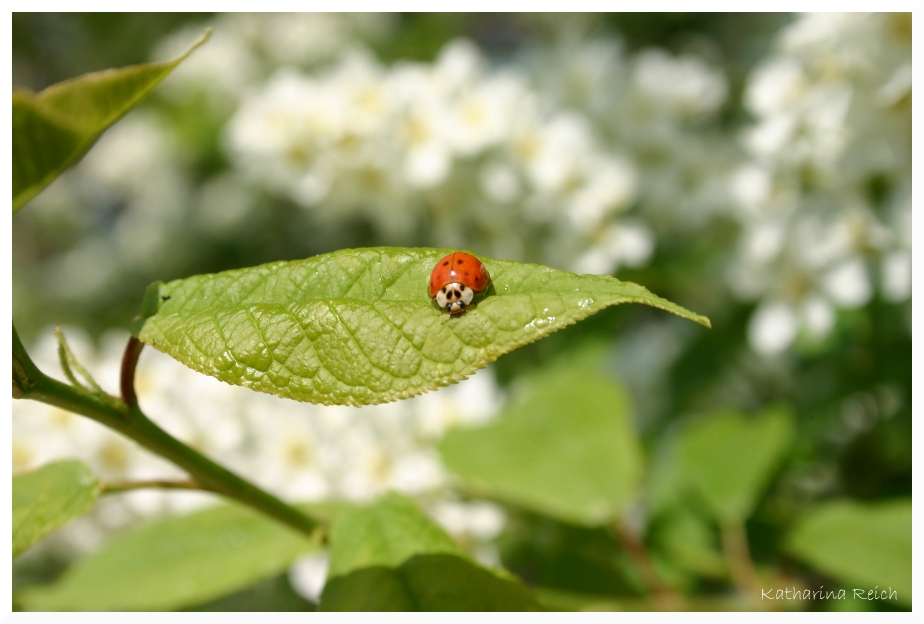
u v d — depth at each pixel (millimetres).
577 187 398
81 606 240
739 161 409
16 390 193
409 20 664
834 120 330
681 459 314
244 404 308
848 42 317
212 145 657
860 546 268
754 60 491
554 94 429
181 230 708
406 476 312
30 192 205
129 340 196
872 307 362
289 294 190
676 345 457
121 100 204
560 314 182
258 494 212
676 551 312
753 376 421
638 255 398
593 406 294
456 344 184
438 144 376
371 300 188
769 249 364
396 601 202
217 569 239
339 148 386
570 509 273
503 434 291
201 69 658
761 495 341
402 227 397
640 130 419
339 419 314
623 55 549
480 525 311
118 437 297
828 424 378
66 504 205
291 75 412
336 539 209
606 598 285
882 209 351
